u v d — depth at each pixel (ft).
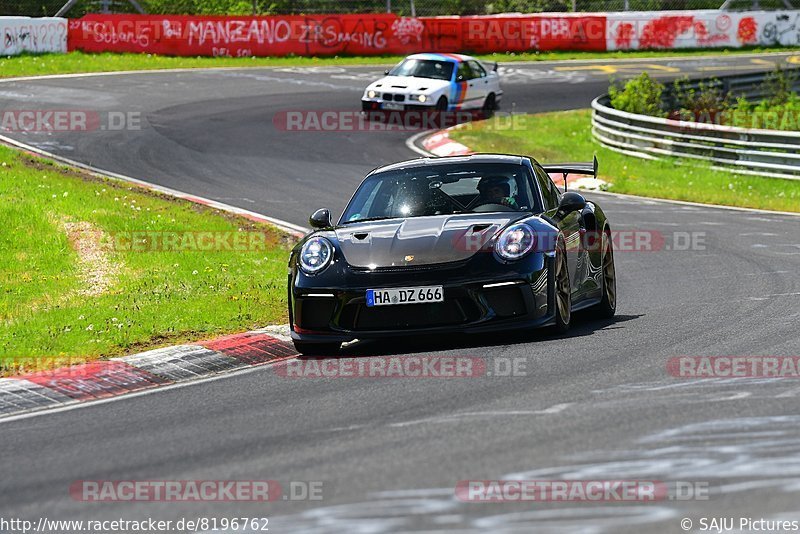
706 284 123.65
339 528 47.44
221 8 426.10
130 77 339.16
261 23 399.24
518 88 361.71
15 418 76.69
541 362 82.58
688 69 399.44
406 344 96.17
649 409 65.98
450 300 88.02
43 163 203.41
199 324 104.99
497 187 100.68
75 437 69.72
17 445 68.49
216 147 246.06
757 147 246.88
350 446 61.67
